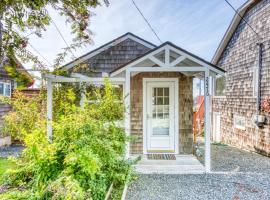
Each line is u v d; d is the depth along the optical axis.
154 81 7.17
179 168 5.63
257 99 7.86
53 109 6.39
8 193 2.96
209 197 4.00
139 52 7.68
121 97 6.94
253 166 6.21
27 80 2.94
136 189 4.39
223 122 11.05
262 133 7.70
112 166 4.21
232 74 10.12
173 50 5.42
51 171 3.24
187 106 7.17
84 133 3.79
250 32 8.56
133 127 7.20
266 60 7.47
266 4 7.53
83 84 6.80
